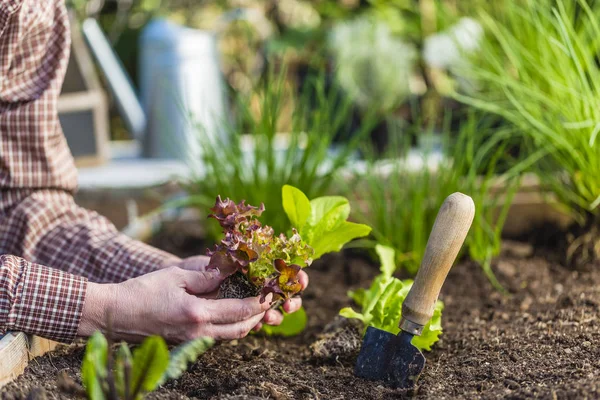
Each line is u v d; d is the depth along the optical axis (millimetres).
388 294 1267
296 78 3127
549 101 1619
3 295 1092
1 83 1294
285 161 1901
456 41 1961
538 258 1865
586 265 1747
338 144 2611
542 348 1217
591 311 1389
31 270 1114
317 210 1271
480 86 2154
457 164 1896
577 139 1619
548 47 1704
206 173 1976
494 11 2094
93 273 1342
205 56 2479
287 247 1110
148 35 2475
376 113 2400
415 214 1839
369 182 1949
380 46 2396
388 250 1445
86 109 2389
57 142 1407
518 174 1899
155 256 1348
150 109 2504
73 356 1203
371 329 1164
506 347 1252
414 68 2736
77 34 2400
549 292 1614
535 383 1056
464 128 1920
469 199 1078
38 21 1300
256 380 1145
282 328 1431
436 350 1320
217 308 1111
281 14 3613
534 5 1682
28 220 1338
